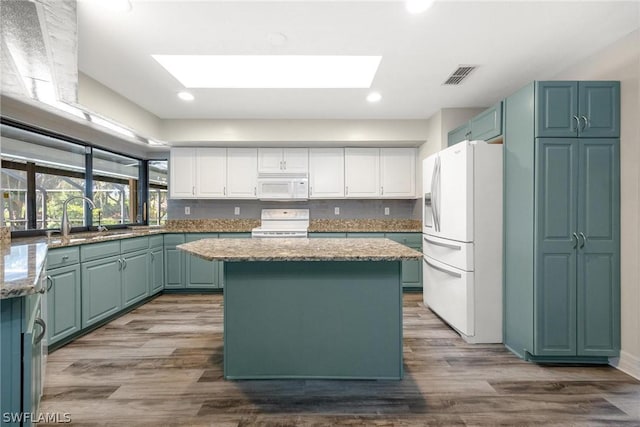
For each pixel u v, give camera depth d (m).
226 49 2.28
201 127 3.99
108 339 2.64
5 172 2.70
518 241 2.33
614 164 2.13
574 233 2.14
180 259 4.08
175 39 2.14
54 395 1.84
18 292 1.07
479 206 2.51
